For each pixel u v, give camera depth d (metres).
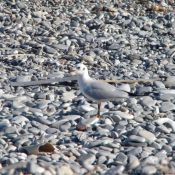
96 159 9.72
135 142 10.45
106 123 11.73
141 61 17.58
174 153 9.91
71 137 10.98
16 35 20.06
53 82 15.00
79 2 25.28
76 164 9.44
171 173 8.70
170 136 10.94
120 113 12.24
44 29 21.02
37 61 17.25
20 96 13.73
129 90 14.46
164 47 19.05
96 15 23.14
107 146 10.30
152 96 13.84
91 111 12.52
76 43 19.17
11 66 17.00
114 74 16.12
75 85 14.86
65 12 23.62
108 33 20.62
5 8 23.66
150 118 12.15
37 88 14.62
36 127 11.51
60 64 17.05
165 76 15.67
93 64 17.08
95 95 11.90
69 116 12.12
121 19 22.61
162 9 24.08
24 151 10.09
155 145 10.25
